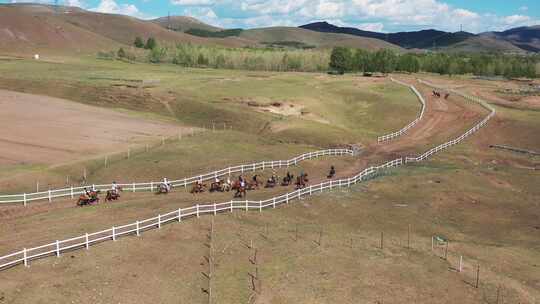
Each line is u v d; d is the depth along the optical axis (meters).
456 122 91.06
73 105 95.00
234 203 40.91
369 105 106.38
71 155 60.72
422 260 34.59
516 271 34.38
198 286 28.66
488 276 32.91
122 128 78.19
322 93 114.75
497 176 57.62
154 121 86.62
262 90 113.94
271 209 42.16
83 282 27.39
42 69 140.12
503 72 183.75
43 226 35.62
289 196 44.66
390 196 49.00
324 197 46.66
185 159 60.19
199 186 47.16
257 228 37.38
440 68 180.25
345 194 48.25
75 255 30.06
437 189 51.19
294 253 33.81
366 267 32.72
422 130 86.88
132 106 100.56
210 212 38.94
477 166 63.91
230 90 113.25
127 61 196.00
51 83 114.75
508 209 47.66
